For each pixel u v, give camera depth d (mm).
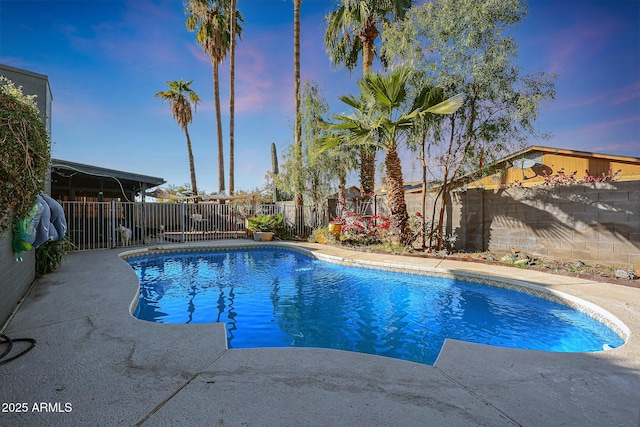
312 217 14633
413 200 11062
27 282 5031
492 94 7863
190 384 2342
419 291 6363
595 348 3875
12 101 3309
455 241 9641
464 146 8688
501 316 5000
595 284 5531
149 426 1862
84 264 7578
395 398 2188
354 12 13328
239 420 1923
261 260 10320
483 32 7621
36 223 4281
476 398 2203
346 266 8781
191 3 19938
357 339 4207
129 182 14812
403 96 9219
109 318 3805
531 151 11945
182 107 23594
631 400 2195
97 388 2277
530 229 8102
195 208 15688
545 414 2020
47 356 2791
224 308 5457
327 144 11227
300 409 2041
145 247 11000
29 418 1929
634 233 6492
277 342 4105
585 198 7160
